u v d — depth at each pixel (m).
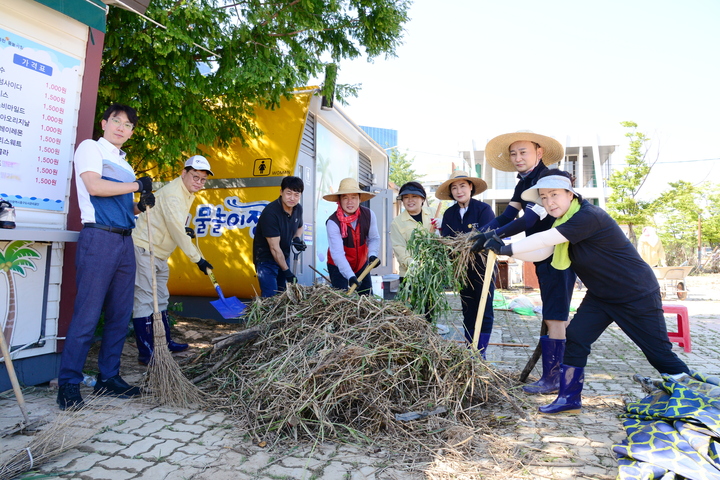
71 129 3.63
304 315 3.40
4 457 2.30
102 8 3.67
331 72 5.66
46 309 3.53
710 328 7.12
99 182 3.06
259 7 4.76
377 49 5.70
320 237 7.59
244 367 3.36
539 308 8.58
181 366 3.71
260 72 4.75
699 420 2.40
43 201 3.44
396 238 4.69
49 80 3.44
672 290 12.66
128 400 3.22
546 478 2.24
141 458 2.39
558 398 3.19
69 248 3.68
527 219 3.57
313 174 7.20
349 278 3.97
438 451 2.51
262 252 5.07
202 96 5.08
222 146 5.98
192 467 2.31
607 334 6.43
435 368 3.04
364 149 10.06
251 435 2.67
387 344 3.03
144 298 4.26
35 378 3.49
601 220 2.94
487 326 4.16
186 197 4.31
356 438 2.62
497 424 2.96
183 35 4.17
